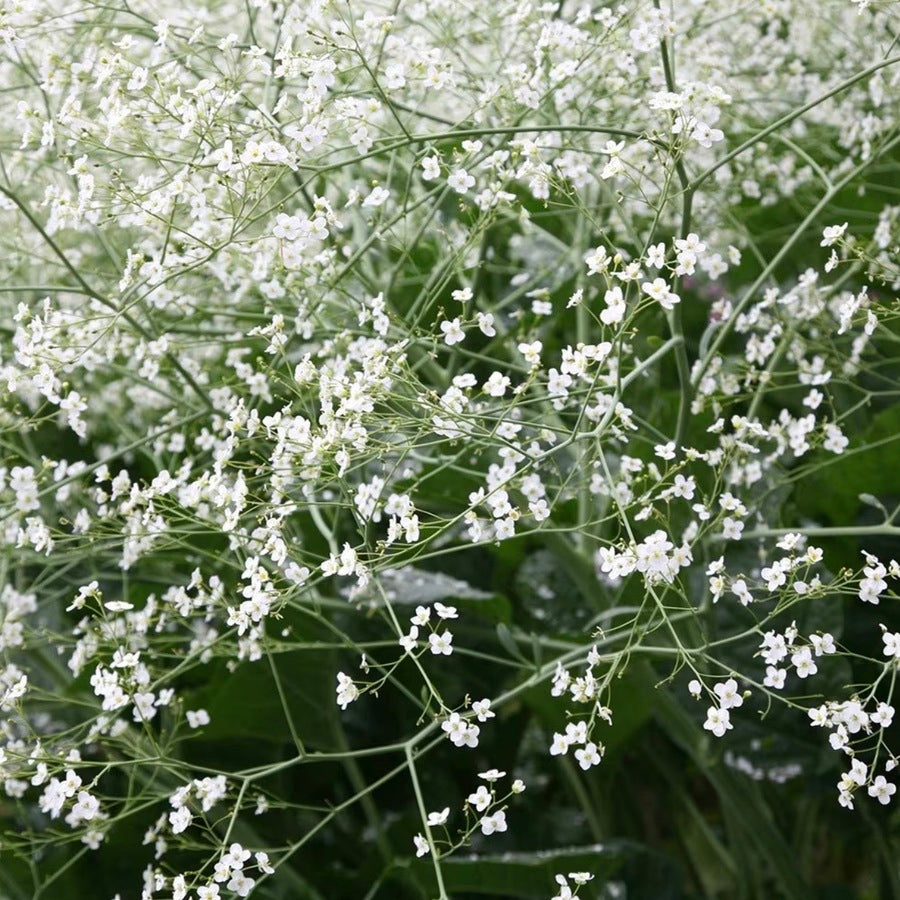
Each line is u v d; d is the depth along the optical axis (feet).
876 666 3.42
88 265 3.48
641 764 4.17
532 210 3.76
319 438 2.56
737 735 3.34
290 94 3.08
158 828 2.82
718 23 3.63
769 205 3.80
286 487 2.91
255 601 2.58
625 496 2.76
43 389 2.72
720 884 4.01
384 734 3.87
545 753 4.10
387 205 3.48
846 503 3.46
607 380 2.68
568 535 3.48
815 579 2.51
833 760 3.32
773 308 3.02
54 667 3.59
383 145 3.10
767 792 3.80
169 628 3.37
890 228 3.19
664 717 3.32
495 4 3.24
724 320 3.11
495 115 3.28
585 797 3.81
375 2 3.17
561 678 2.51
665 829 4.38
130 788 2.79
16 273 3.43
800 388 3.76
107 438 3.89
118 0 3.23
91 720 2.83
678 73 3.47
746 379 3.03
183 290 3.18
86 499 3.43
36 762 2.79
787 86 3.61
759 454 3.45
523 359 3.39
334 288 2.93
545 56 3.08
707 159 3.47
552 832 3.93
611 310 2.48
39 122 3.10
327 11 2.76
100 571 3.69
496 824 2.46
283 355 2.76
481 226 2.92
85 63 2.94
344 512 3.26
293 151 2.69
